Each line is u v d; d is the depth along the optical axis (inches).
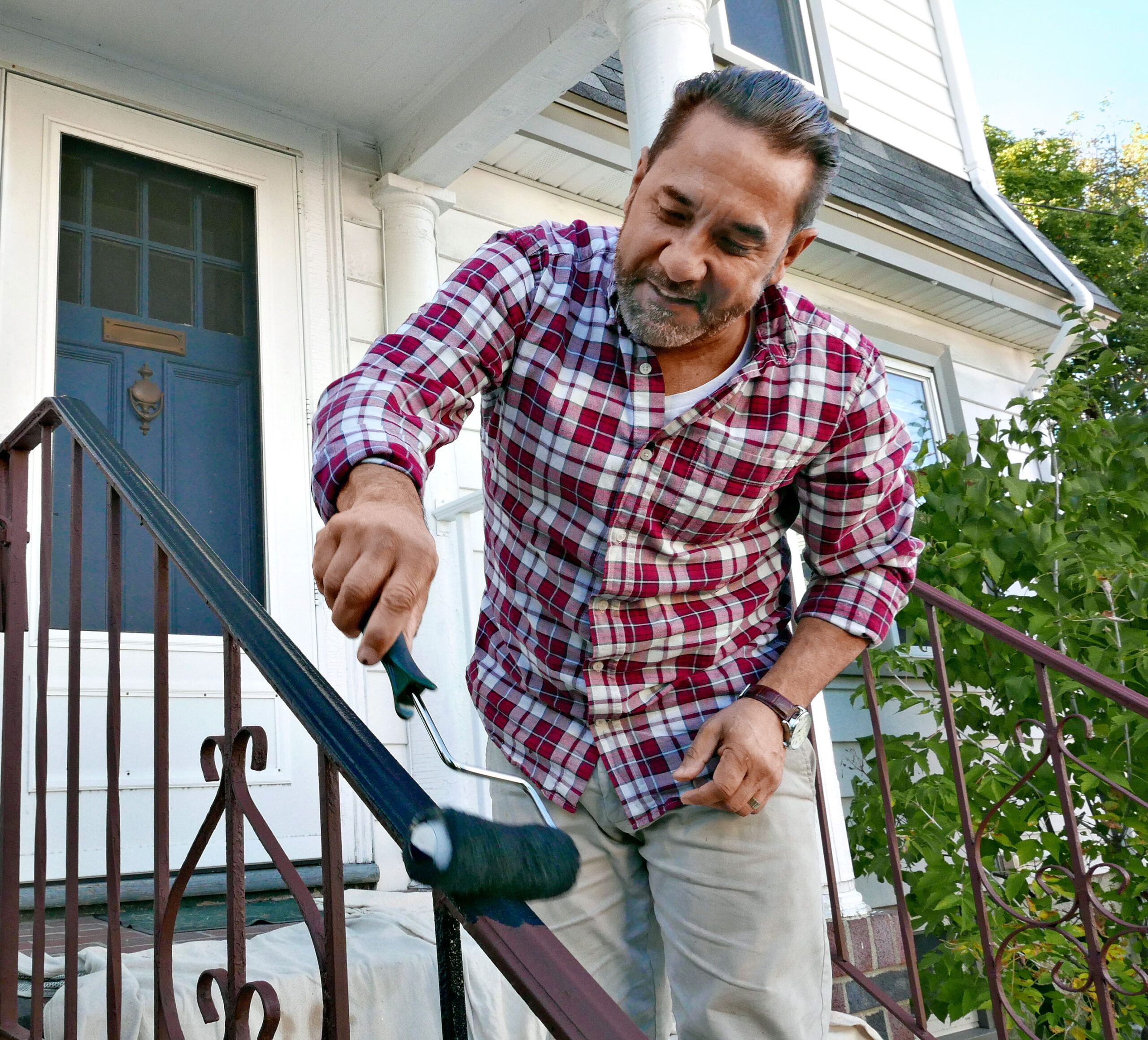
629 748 54.6
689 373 52.2
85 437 67.2
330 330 143.7
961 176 270.4
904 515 59.3
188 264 136.5
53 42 128.3
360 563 34.0
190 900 110.7
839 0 250.4
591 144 166.9
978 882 97.7
